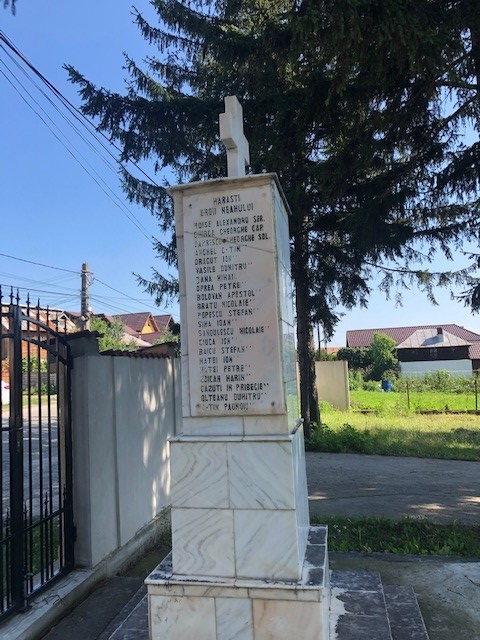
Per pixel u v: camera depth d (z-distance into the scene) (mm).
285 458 2709
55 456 9852
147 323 49156
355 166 7148
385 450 10758
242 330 2881
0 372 3385
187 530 2791
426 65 5305
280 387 2812
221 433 2863
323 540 3227
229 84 9664
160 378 5812
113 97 9250
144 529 5051
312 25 4926
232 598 2643
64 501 3986
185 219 2996
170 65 11438
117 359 4746
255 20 9969
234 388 2869
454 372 35125
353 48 5215
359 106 6824
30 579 3424
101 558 4160
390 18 4727
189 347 2949
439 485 7941
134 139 9523
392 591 3615
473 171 6996
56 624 3414
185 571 2770
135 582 4098
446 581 3889
